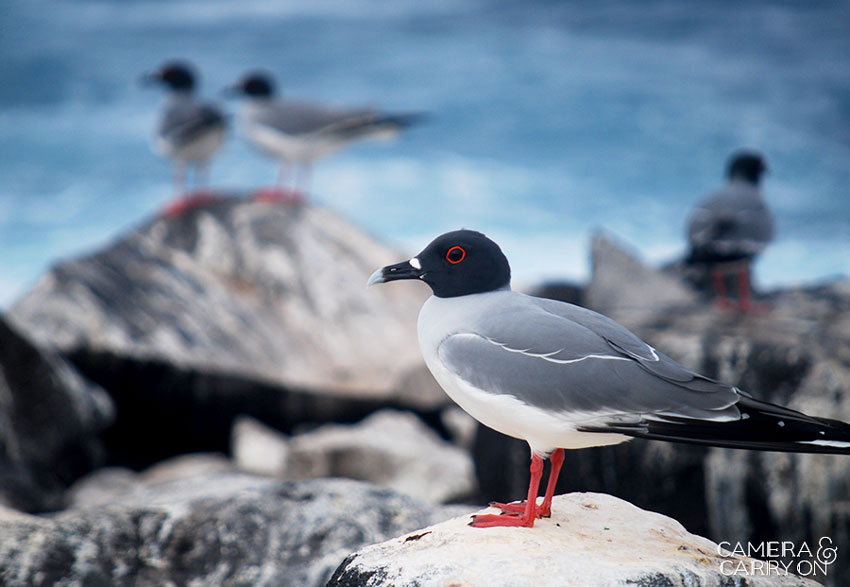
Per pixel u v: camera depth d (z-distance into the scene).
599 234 14.87
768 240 14.08
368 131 18.25
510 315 6.02
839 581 10.30
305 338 16.56
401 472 13.66
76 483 13.57
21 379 12.60
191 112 18.31
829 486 10.34
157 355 15.33
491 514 6.32
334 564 7.54
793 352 11.27
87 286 16.08
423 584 5.38
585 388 5.68
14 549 7.56
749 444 5.41
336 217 18.69
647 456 11.01
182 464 14.62
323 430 15.73
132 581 7.56
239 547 7.76
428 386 16.36
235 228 17.84
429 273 6.29
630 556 5.68
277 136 18.30
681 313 13.52
